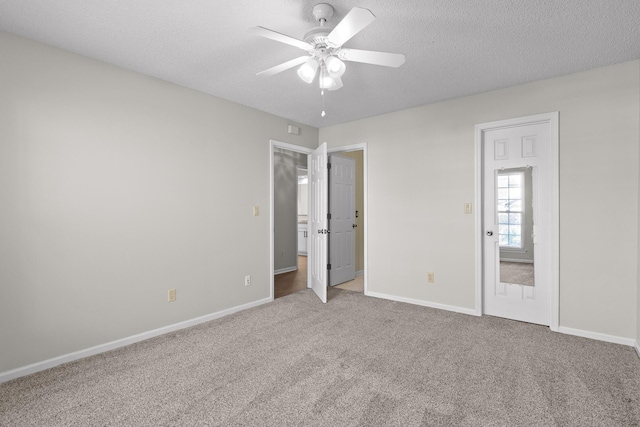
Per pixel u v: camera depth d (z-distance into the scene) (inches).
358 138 169.8
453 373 86.1
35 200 89.2
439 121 142.9
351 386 80.2
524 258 126.1
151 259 113.9
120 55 99.0
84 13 77.6
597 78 108.3
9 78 85.3
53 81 92.5
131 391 78.7
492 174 132.3
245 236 146.3
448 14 78.2
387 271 159.8
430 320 127.8
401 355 97.0
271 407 71.8
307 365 91.2
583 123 110.6
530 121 120.6
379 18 79.8
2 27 83.2
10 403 74.0
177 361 94.3
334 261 191.8
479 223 132.7
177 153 121.6
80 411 70.9
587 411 69.5
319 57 80.4
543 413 69.0
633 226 102.9
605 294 107.1
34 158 89.0
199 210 128.5
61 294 93.7
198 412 70.2
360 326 121.8
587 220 109.9
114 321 104.5
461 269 137.7
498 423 65.9
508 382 81.5
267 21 81.8
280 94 133.0
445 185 141.5
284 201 235.0
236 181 142.6
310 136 182.2
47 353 91.0
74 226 96.2
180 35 88.1
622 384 80.1
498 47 94.1
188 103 125.2
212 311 132.6
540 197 122.0
